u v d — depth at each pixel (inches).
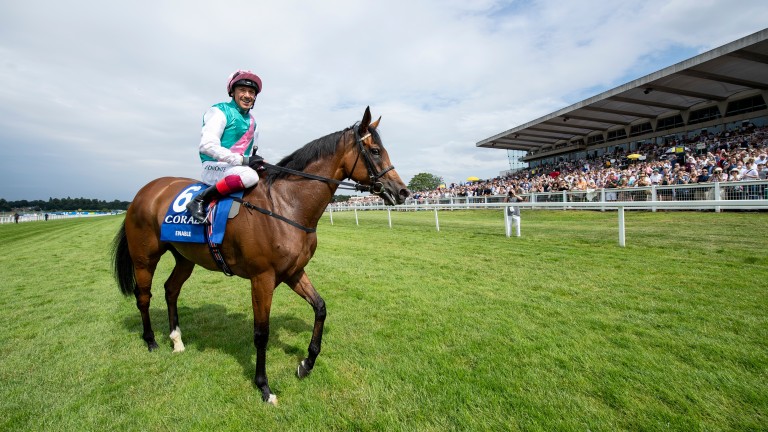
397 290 186.5
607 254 245.0
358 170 108.2
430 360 109.4
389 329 134.6
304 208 105.6
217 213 101.9
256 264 98.9
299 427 82.8
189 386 101.0
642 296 156.6
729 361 100.8
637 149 973.8
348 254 300.4
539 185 791.7
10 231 919.7
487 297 167.6
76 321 157.8
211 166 108.8
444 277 210.1
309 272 235.5
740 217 368.2
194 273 256.2
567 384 93.4
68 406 93.0
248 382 103.3
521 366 103.3
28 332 143.9
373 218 776.3
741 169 455.8
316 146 109.3
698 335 116.9
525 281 191.2
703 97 791.7
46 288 220.2
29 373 110.8
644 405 83.7
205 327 148.3
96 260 332.5
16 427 85.4
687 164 597.6
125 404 93.7
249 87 110.5
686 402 84.0
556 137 1266.0
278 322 147.8
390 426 80.8
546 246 292.5
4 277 256.7
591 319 134.9
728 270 187.8
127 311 172.1
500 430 77.9
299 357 117.5
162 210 117.6
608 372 97.8
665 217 420.2
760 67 637.3
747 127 734.5
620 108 908.0
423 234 425.7
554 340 118.7
